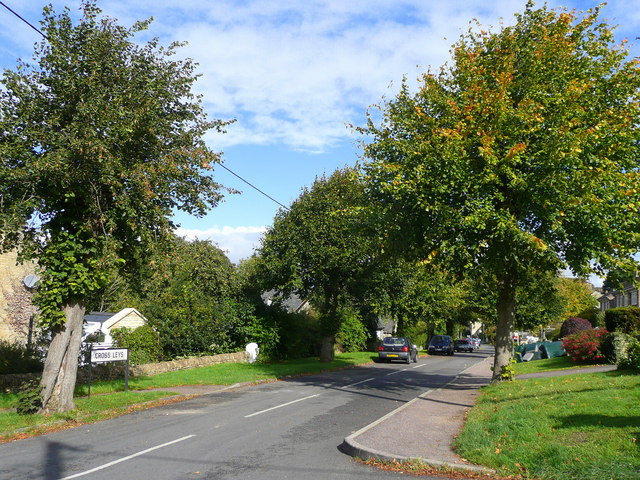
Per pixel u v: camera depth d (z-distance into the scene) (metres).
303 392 16.36
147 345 24.89
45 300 11.80
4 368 15.99
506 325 16.00
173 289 26.89
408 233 13.91
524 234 11.52
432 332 59.97
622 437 6.94
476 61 14.40
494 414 9.82
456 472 6.77
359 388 17.50
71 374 12.20
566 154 11.50
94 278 12.14
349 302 30.47
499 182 12.30
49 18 11.49
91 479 6.63
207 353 27.66
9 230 10.63
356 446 7.94
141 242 13.20
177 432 9.85
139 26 12.34
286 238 26.95
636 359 14.34
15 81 11.10
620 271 12.73
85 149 10.47
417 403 13.10
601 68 13.37
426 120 13.75
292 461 7.54
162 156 12.47
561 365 21.80
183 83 12.90
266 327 29.19
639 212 12.50
